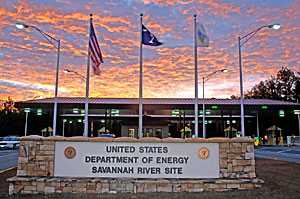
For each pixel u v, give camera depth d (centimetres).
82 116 5556
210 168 1151
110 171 1155
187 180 1125
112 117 5491
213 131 6488
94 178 1138
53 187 1105
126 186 1105
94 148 1165
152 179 1139
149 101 4328
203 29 1866
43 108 4281
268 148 4725
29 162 1153
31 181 1105
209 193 1065
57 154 1161
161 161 1156
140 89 1891
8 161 2495
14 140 4953
